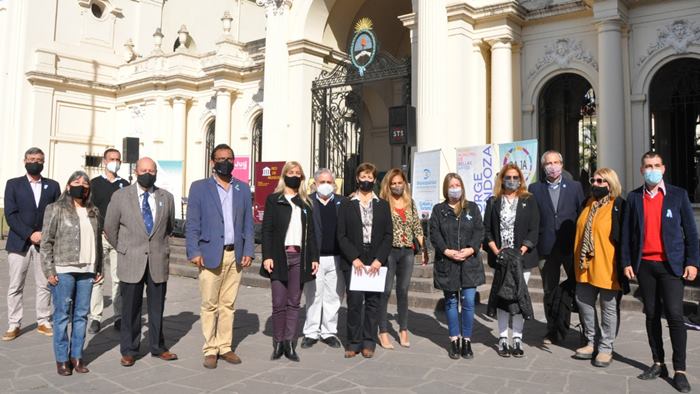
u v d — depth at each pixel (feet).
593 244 18.07
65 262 17.01
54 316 17.17
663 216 16.21
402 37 64.34
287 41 53.67
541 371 17.34
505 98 43.32
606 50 39.17
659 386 15.85
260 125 66.49
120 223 18.28
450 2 43.16
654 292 16.49
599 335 19.26
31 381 16.40
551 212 20.36
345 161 54.49
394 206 20.48
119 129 80.02
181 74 70.44
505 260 18.49
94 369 17.62
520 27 45.03
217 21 95.30
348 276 19.31
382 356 19.13
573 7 42.22
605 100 39.11
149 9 86.58
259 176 45.93
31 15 75.20
